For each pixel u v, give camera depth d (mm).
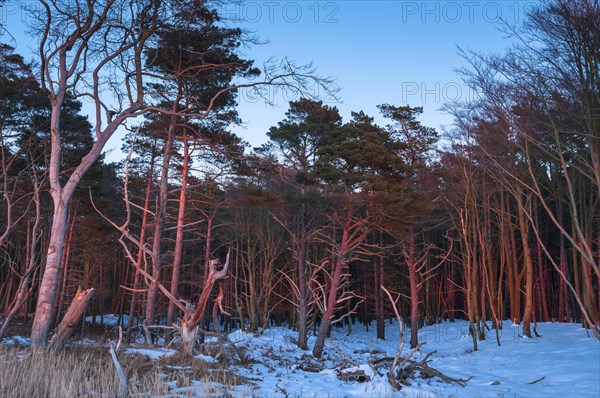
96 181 31094
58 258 15445
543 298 39406
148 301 22453
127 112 18109
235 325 48125
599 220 31875
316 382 13953
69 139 26641
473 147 27422
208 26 20188
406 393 12344
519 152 26109
